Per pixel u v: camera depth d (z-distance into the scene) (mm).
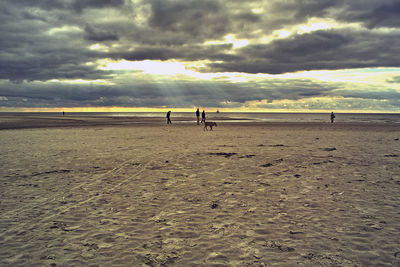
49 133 25312
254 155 12336
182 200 6188
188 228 4664
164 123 44562
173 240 4230
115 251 3904
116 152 13508
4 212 5496
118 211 5527
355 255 3686
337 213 5250
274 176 8383
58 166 10117
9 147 15422
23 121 49312
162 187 7289
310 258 3623
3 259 3699
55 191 6949
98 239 4297
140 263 3574
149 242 4176
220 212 5406
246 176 8430
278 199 6164
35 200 6246
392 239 4133
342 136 21750
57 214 5379
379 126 36344
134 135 23125
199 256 3732
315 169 9320
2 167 9945
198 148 14797
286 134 23812
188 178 8258
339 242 4070
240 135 22844
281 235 4340
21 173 8984
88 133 25312
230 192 6750
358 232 4398
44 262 3621
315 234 4352
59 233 4523
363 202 5875
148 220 5047
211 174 8750
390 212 5250
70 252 3891
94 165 10312
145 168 9758
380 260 3551
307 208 5555
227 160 11188
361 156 11836
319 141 18062
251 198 6258
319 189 6906
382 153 12656
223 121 53594
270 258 3646
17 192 6867
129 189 7109
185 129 30547
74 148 15016
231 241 4164
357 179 7895
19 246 4078
